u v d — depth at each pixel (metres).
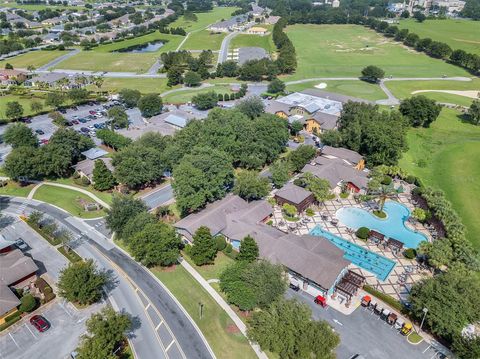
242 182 104.12
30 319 70.69
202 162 103.50
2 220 101.38
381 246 92.81
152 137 128.00
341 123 151.38
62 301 75.69
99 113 178.62
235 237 89.38
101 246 92.25
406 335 68.69
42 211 105.94
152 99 175.12
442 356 64.94
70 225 99.94
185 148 123.25
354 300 76.50
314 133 160.88
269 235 87.31
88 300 72.88
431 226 100.44
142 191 117.06
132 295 77.38
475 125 168.00
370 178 118.94
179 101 198.12
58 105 179.38
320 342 59.72
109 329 60.84
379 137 125.25
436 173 129.50
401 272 84.69
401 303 75.50
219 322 71.31
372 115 143.00
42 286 77.69
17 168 114.19
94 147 138.12
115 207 93.81
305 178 110.38
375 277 83.25
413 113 162.25
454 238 87.19
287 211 101.50
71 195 114.38
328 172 116.00
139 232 84.69
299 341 60.59
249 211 96.56
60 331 69.06
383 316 72.12
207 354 65.12
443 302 65.94
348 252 90.69
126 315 68.88
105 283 80.19
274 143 126.62
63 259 87.25
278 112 169.00
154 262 82.94
